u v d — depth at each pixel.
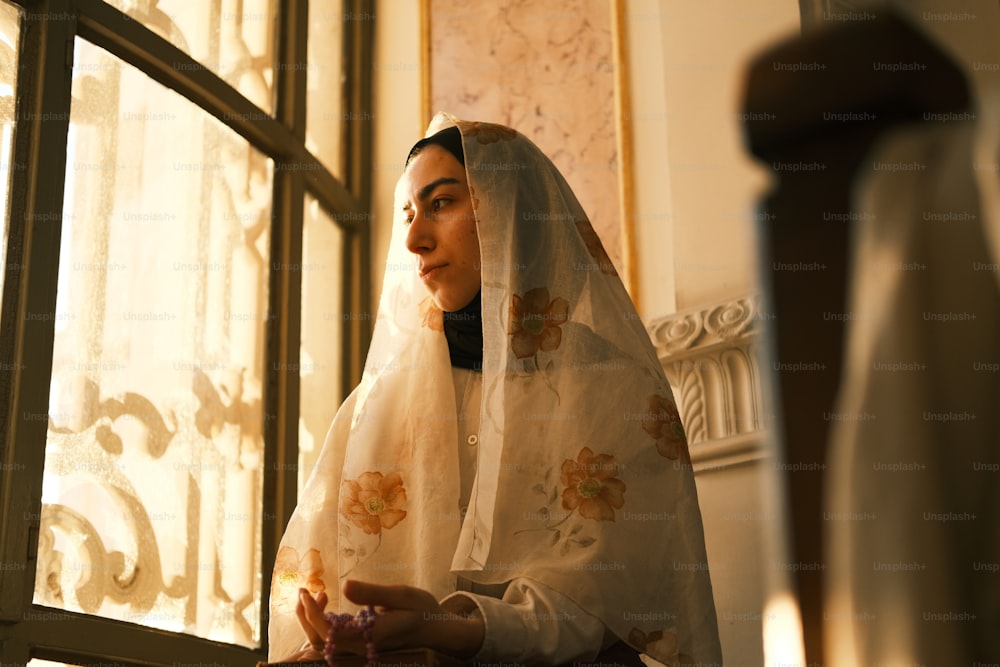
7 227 2.53
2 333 2.47
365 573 2.15
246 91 3.52
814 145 0.77
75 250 2.74
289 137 3.60
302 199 3.61
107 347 2.79
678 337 3.17
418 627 1.63
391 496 2.21
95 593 2.61
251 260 3.39
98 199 2.84
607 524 1.93
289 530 2.28
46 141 2.63
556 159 3.69
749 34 3.40
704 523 3.01
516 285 2.16
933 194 0.71
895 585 0.66
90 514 2.64
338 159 3.97
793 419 0.75
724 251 3.25
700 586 1.97
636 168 3.52
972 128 0.72
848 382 0.71
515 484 2.01
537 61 3.83
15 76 2.62
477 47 3.94
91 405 2.71
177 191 3.12
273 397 3.36
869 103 0.75
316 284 3.71
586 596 1.83
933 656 0.64
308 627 1.69
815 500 0.73
